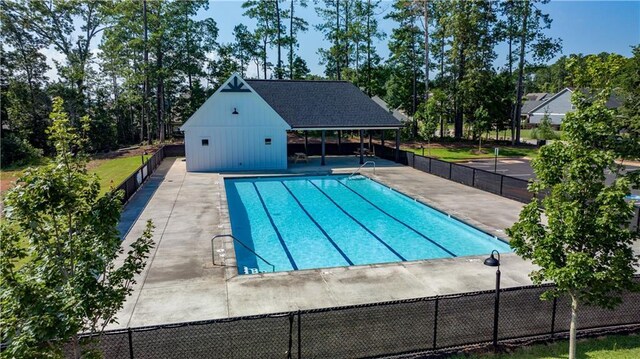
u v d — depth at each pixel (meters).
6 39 37.72
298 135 44.16
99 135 38.09
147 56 37.19
